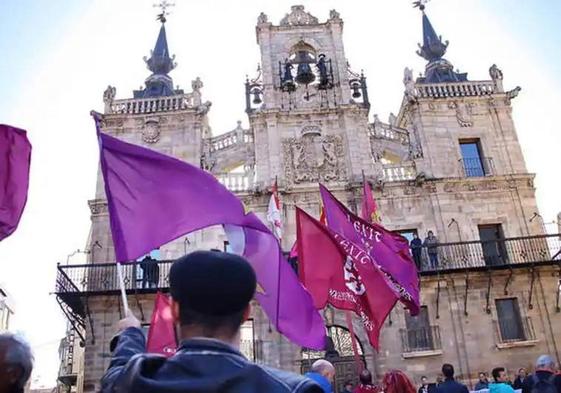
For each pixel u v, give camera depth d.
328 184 31.23
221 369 2.29
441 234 30.38
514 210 31.33
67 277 27.50
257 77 34.97
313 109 33.12
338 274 11.70
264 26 36.06
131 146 6.00
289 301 7.45
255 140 32.47
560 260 28.73
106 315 28.22
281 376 2.42
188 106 33.84
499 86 34.81
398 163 32.50
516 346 27.73
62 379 41.72
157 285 27.98
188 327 2.52
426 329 28.20
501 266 28.59
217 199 6.28
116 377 2.41
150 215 5.84
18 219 8.86
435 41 40.97
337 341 28.30
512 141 33.41
